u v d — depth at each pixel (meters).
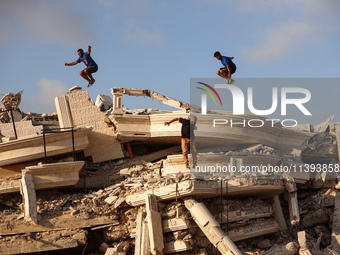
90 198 22.42
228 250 19.59
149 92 25.70
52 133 23.64
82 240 20.77
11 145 23.06
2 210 21.95
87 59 25.69
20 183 21.55
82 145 24.23
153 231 19.88
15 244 20.41
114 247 20.95
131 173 24.33
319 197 25.09
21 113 29.28
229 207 21.92
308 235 24.12
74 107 26.00
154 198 20.62
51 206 21.78
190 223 20.66
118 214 21.77
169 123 23.06
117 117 24.91
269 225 23.02
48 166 22.09
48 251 21.12
